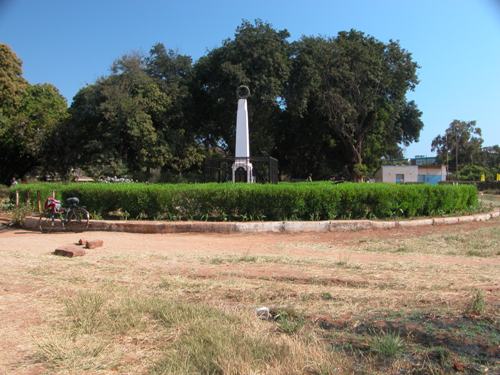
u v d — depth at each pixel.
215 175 20.88
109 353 3.79
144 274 6.75
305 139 42.47
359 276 6.49
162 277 6.52
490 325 4.27
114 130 31.42
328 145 44.25
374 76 36.56
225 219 13.04
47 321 4.59
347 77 36.28
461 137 96.81
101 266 7.36
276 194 12.90
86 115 32.53
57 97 44.47
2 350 3.89
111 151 31.08
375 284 6.01
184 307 4.81
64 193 14.31
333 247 9.68
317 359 3.52
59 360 3.66
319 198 13.05
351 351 3.76
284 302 5.20
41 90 43.66
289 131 42.66
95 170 30.56
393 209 14.07
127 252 8.85
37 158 34.81
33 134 32.97
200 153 37.22
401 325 4.29
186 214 13.21
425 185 15.04
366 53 36.69
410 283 6.03
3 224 14.73
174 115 35.03
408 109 45.75
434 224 13.83
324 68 36.31
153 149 31.84
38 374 3.44
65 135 32.69
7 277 6.53
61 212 13.16
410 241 10.43
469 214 15.99
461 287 5.81
